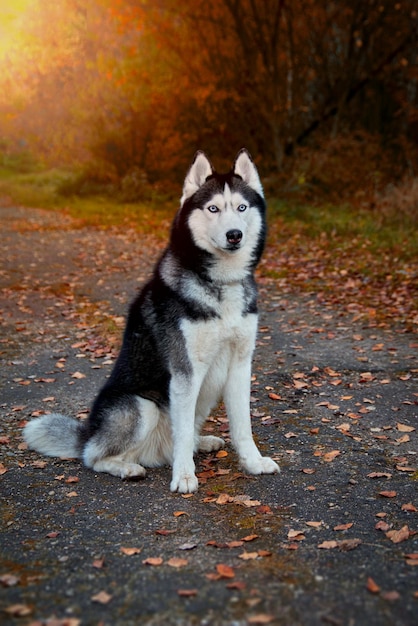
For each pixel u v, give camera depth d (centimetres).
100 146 2241
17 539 338
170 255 413
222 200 393
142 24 2080
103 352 709
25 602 273
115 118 2234
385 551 312
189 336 392
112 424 418
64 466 441
